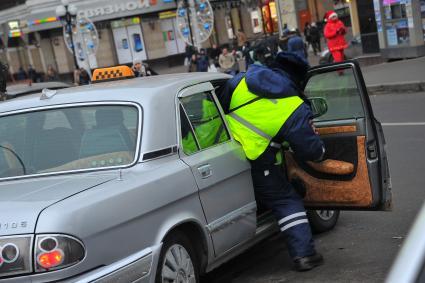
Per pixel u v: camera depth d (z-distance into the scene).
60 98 5.05
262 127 5.34
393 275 2.11
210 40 55.84
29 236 3.76
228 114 5.55
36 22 55.50
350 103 5.58
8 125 5.04
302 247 5.50
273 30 37.69
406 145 10.25
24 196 4.14
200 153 4.97
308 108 5.37
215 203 4.97
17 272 3.77
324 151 5.43
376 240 6.27
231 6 57.94
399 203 7.36
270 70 5.46
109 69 6.16
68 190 4.16
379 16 22.11
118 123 4.73
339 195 5.61
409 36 21.27
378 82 17.36
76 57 34.03
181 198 4.58
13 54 59.69
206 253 4.88
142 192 4.27
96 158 4.62
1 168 4.84
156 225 4.35
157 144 4.64
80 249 3.82
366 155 5.47
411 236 2.20
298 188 5.68
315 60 31.28
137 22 54.19
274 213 5.57
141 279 4.16
